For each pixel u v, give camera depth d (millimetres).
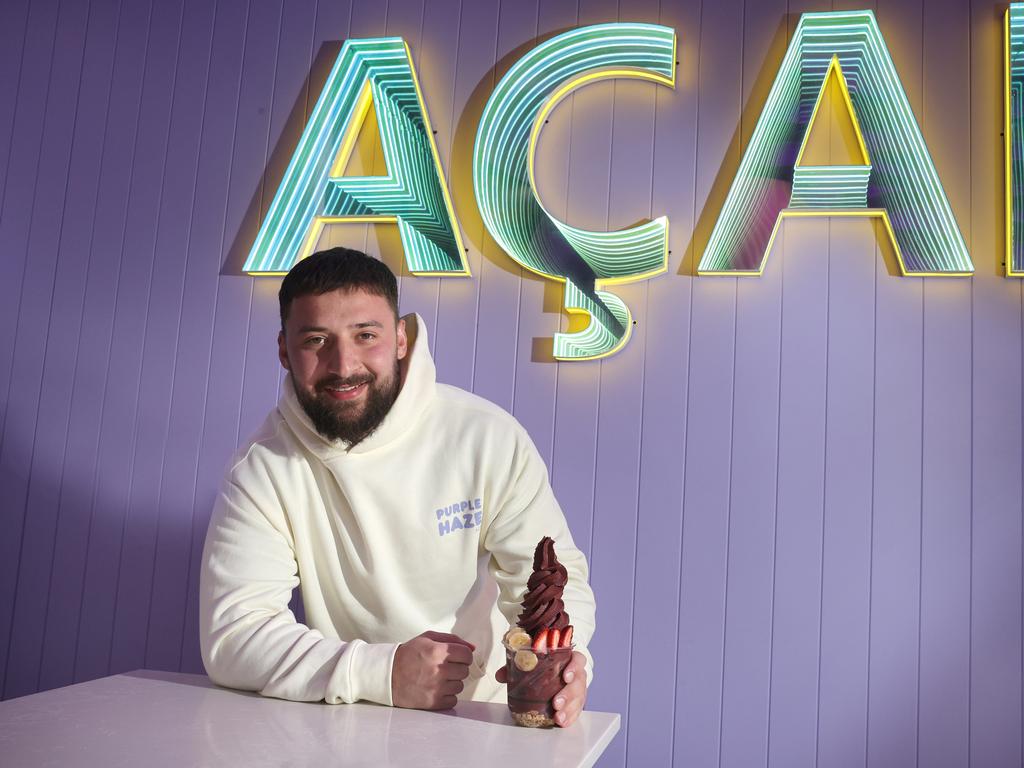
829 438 2031
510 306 2201
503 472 1396
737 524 2041
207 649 1213
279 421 1423
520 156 2191
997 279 2016
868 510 1997
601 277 2141
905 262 2025
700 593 2037
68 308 2445
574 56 2188
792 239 2102
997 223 2031
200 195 2422
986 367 1994
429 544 1376
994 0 2092
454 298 2230
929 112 2090
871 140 2068
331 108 2303
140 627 2297
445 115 2291
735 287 2107
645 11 2225
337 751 898
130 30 2525
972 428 1983
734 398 2078
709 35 2191
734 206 2092
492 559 1482
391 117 2287
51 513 2377
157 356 2381
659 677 2031
